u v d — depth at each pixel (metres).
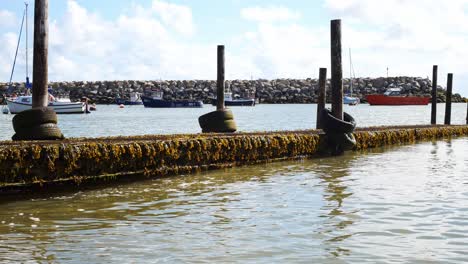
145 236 9.45
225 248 8.75
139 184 14.40
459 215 10.91
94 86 135.88
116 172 14.21
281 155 19.62
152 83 139.88
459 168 18.00
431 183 14.76
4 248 8.73
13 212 11.23
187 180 15.17
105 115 79.25
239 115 78.38
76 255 8.40
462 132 32.88
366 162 19.59
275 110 99.62
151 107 110.12
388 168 17.97
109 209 11.57
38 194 12.72
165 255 8.41
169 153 15.62
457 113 91.75
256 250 8.65
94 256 8.35
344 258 8.28
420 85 143.25
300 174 16.50
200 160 16.69
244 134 20.33
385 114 82.94
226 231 9.77
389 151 23.59
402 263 8.07
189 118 70.56
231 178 15.59
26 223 10.37
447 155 22.06
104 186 13.97
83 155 13.39
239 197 12.83
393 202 12.14
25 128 15.04
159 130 47.19
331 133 21.52
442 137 31.08
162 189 13.79
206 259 8.22
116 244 8.98
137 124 56.84
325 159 20.44
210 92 134.00
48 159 12.73
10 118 66.56
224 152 17.52
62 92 129.38
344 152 22.86
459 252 8.56
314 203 12.09
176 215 11.02
